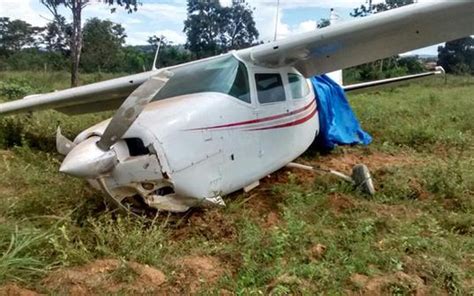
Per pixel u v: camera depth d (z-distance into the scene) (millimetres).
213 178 5008
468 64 47906
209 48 39938
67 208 4840
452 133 9781
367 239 4551
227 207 5207
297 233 4523
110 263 3904
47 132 8375
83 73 32906
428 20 5375
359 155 8602
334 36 5590
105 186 4500
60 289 3500
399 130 10023
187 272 3904
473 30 5668
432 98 15891
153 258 3998
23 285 3551
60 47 36719
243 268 3990
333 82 9086
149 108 4918
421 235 4801
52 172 6082
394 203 5809
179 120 4699
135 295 3510
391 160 8242
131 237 4152
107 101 7949
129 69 36656
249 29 40062
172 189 4695
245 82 5582
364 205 5625
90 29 36531
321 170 6562
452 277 3883
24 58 36469
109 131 4363
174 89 5363
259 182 6277
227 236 4688
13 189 5645
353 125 9219
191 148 4715
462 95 19172
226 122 5160
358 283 3775
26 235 4059
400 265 4035
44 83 21484
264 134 5809
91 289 3537
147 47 40969
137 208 4801
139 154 4562
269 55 5770
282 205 5570
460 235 4883
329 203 5668
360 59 6543
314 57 6324
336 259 4152
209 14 39719
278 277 3799
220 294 3600
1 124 8258
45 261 3863
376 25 5430
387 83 9430
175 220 4898
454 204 5785
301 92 6789
